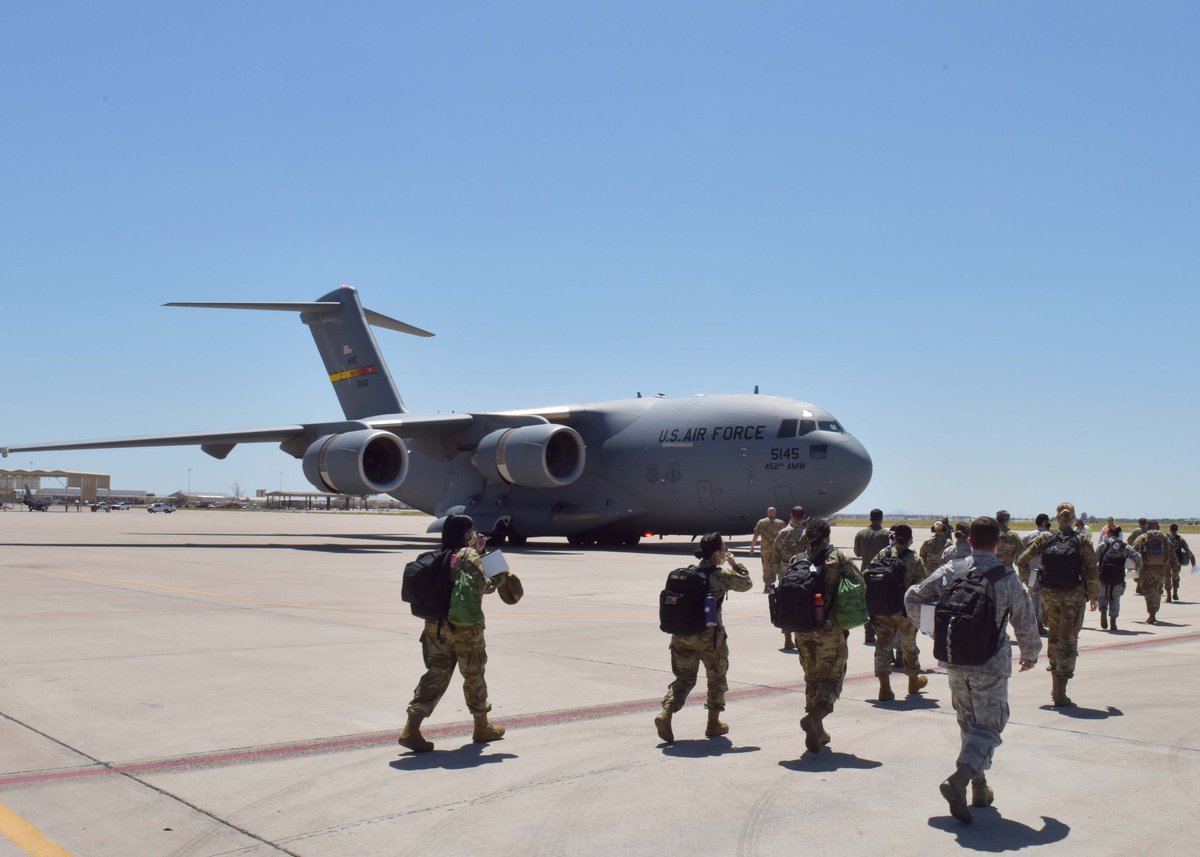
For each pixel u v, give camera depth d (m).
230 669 9.86
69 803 5.87
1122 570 14.48
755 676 10.05
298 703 8.44
